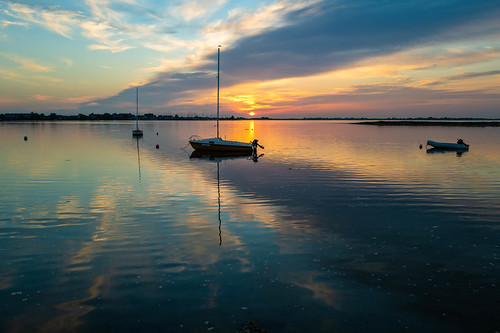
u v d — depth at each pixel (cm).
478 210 1436
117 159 3306
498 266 880
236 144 4047
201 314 668
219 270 866
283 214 1388
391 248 1009
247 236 1123
